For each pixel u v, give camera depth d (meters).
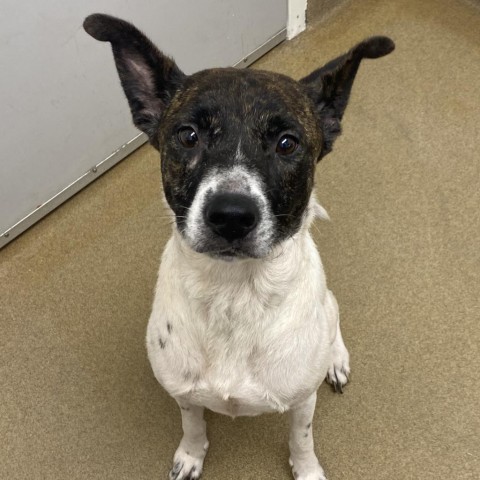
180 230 0.37
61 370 0.59
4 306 0.63
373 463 0.53
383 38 0.39
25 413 0.56
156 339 0.43
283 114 0.37
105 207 0.70
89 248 0.67
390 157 0.72
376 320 0.60
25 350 0.60
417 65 0.81
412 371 0.57
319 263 0.45
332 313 0.47
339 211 0.68
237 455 0.53
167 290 0.42
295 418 0.46
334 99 0.42
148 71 0.41
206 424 0.55
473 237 0.66
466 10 0.87
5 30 0.56
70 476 0.53
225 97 0.36
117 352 0.60
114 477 0.53
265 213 0.35
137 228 0.68
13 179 0.64
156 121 0.43
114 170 0.74
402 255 0.65
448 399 0.55
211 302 0.39
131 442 0.54
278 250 0.38
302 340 0.41
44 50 0.60
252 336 0.40
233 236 0.35
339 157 0.73
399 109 0.77
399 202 0.69
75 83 0.64
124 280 0.64
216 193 0.34
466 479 0.51
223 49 0.78
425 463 0.52
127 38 0.40
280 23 0.84
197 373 0.42
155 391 0.57
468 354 0.58
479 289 0.62
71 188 0.71
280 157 0.37
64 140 0.67
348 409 0.55
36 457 0.54
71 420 0.56
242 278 0.38
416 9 0.88
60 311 0.62
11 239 0.68
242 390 0.42
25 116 0.62
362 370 0.57
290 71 0.82
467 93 0.78
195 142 0.37
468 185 0.70
